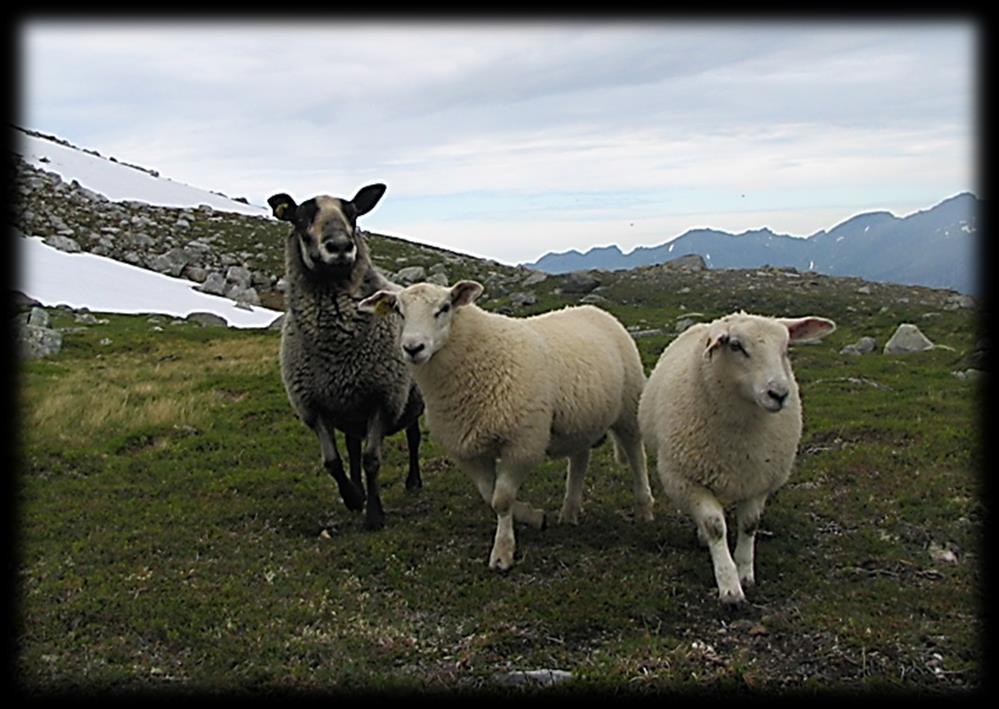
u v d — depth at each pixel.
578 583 2.39
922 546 2.62
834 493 3.04
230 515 3.06
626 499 3.15
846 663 2.01
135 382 5.49
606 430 2.90
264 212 23.25
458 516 3.03
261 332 8.95
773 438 2.34
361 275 3.00
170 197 21.36
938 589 2.32
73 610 2.30
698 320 8.49
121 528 2.93
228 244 16.75
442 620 2.27
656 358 6.25
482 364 2.56
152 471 3.60
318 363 2.97
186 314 11.06
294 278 2.98
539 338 2.71
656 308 9.87
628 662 2.01
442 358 2.57
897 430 3.73
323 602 2.36
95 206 17.48
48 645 2.14
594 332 2.96
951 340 7.31
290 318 3.01
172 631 2.20
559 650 2.10
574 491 2.90
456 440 2.62
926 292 10.56
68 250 14.41
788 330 2.32
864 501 2.94
